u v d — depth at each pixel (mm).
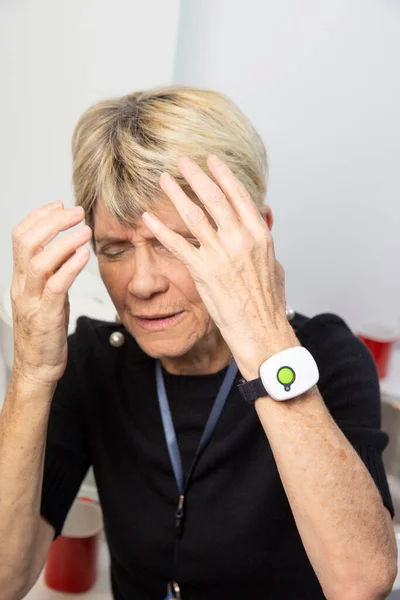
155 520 1021
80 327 1162
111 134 853
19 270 833
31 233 805
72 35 1688
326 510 790
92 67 1709
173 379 1037
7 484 911
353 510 794
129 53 1699
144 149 824
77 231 807
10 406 908
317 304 2135
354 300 2164
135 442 1043
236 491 990
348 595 806
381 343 1823
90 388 1094
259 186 918
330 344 1038
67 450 1065
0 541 921
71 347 1139
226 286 764
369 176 2043
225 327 784
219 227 753
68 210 810
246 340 777
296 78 1893
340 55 1900
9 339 1424
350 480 797
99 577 1354
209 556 988
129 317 935
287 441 788
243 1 1792
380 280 2166
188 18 1771
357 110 1965
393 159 2045
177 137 831
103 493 1074
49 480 1036
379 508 818
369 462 927
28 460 914
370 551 801
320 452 788
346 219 2066
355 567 797
